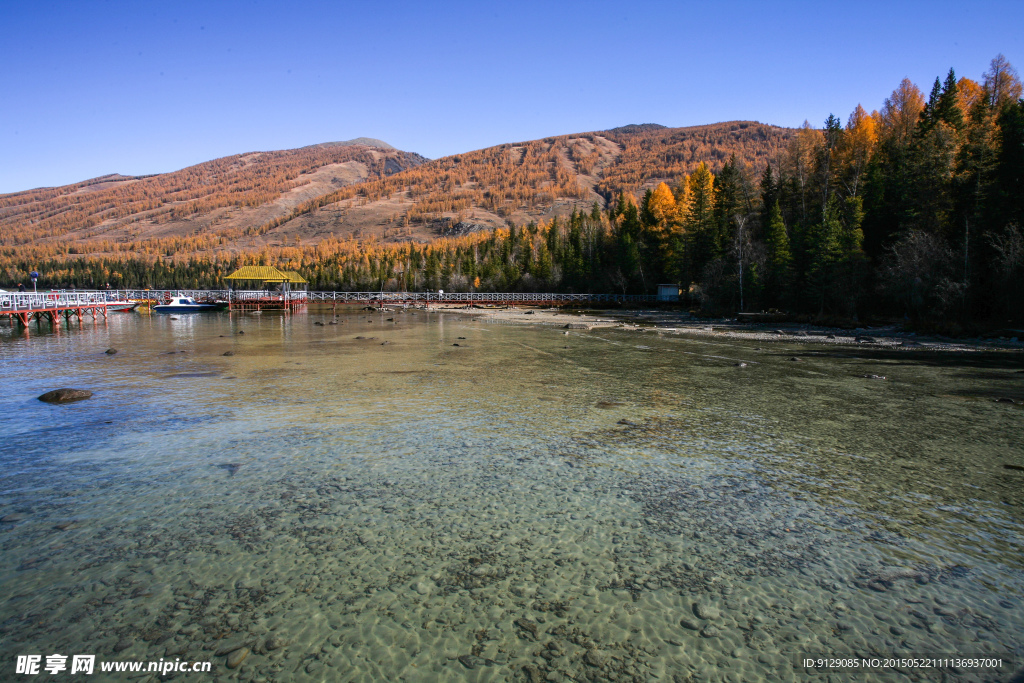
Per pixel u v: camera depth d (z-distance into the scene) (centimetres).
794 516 882
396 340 3772
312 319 6347
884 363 2627
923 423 1472
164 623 595
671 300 8962
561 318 6531
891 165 5809
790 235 6588
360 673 520
